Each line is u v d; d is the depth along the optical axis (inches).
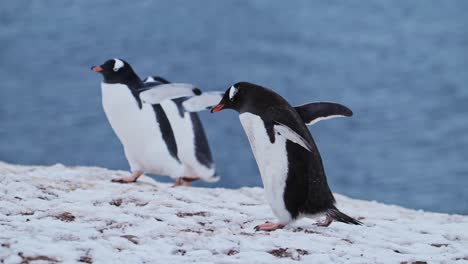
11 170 409.1
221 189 410.0
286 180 281.0
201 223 300.0
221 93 407.5
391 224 335.3
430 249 287.6
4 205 291.3
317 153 287.1
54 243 250.2
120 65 414.0
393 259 266.1
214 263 245.0
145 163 423.8
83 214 290.7
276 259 252.8
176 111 476.1
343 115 296.7
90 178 418.6
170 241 265.0
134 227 279.4
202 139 488.7
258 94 286.2
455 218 381.4
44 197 317.4
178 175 429.4
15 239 247.9
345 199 434.3
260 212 333.7
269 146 281.3
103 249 248.5
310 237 282.4
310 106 298.5
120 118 416.8
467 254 281.3
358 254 267.9
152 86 422.0
